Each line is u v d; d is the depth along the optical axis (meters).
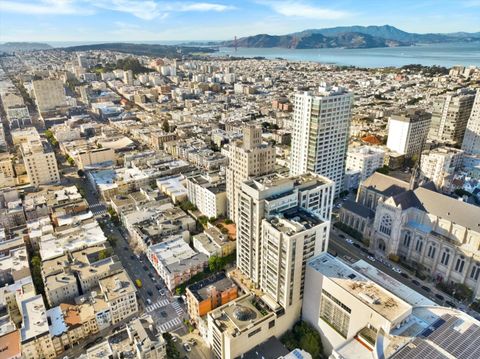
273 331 155.00
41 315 161.50
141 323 150.25
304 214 161.38
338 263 152.12
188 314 179.25
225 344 142.38
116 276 186.88
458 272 187.75
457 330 118.25
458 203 195.50
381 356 111.25
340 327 143.25
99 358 140.75
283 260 147.75
